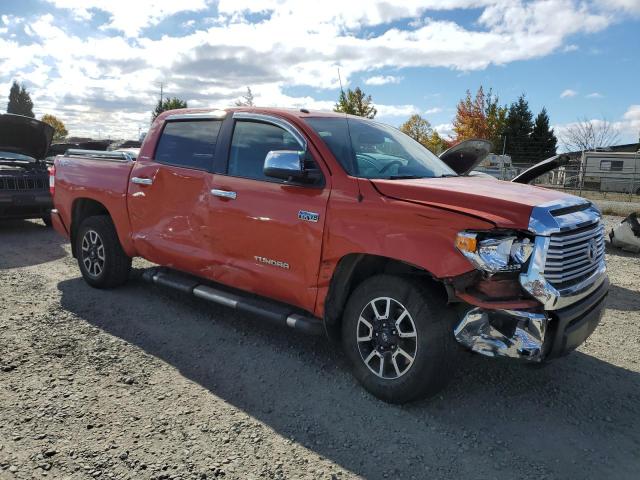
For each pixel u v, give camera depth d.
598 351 4.54
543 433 3.24
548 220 3.10
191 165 4.74
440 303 3.30
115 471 2.73
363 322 3.62
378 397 3.55
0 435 3.01
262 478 2.73
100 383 3.68
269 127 4.28
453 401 3.59
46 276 6.41
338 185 3.71
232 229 4.29
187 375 3.86
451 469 2.86
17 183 9.18
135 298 5.54
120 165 5.43
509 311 3.05
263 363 4.09
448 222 3.18
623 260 8.44
